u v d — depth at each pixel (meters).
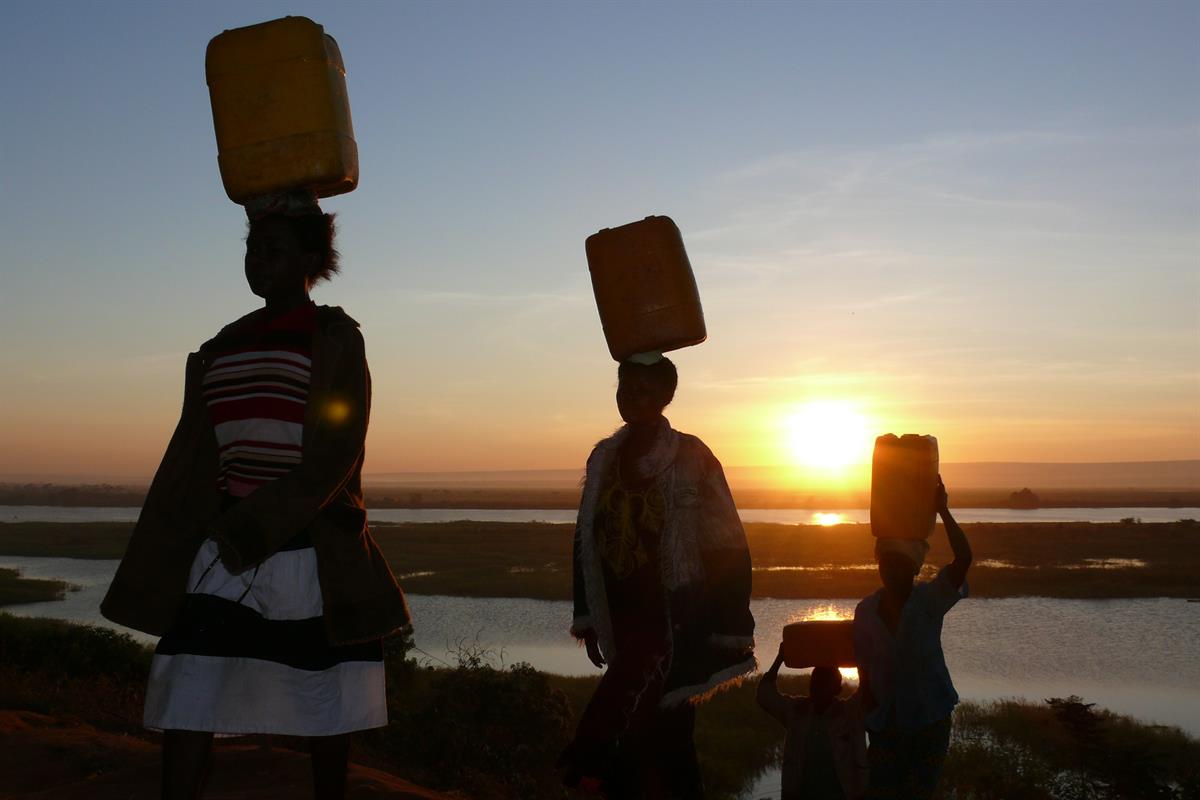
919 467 4.40
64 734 6.55
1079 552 75.94
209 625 2.89
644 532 3.61
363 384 3.10
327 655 2.96
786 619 43.41
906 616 4.37
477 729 13.13
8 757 6.02
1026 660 34.41
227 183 3.20
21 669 11.62
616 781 3.54
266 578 2.91
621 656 3.56
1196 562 68.56
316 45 3.22
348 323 3.17
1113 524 103.25
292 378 3.02
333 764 3.03
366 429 3.07
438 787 11.38
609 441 3.79
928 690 4.35
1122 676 31.89
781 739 20.83
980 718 22.58
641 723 3.50
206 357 3.13
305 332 3.09
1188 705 27.73
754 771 19.12
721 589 3.62
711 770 18.16
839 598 50.53
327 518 3.00
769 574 58.91
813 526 108.69
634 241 3.76
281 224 3.19
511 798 11.84
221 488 3.05
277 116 3.17
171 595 2.99
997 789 15.55
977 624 42.09
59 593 51.50
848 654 4.88
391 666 17.52
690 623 3.57
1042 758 17.66
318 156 3.18
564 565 66.69
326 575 2.95
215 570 2.95
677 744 3.58
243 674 2.87
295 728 2.89
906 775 4.36
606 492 3.71
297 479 2.89
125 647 12.95
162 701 2.84
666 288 3.73
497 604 48.88
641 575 3.61
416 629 40.78
